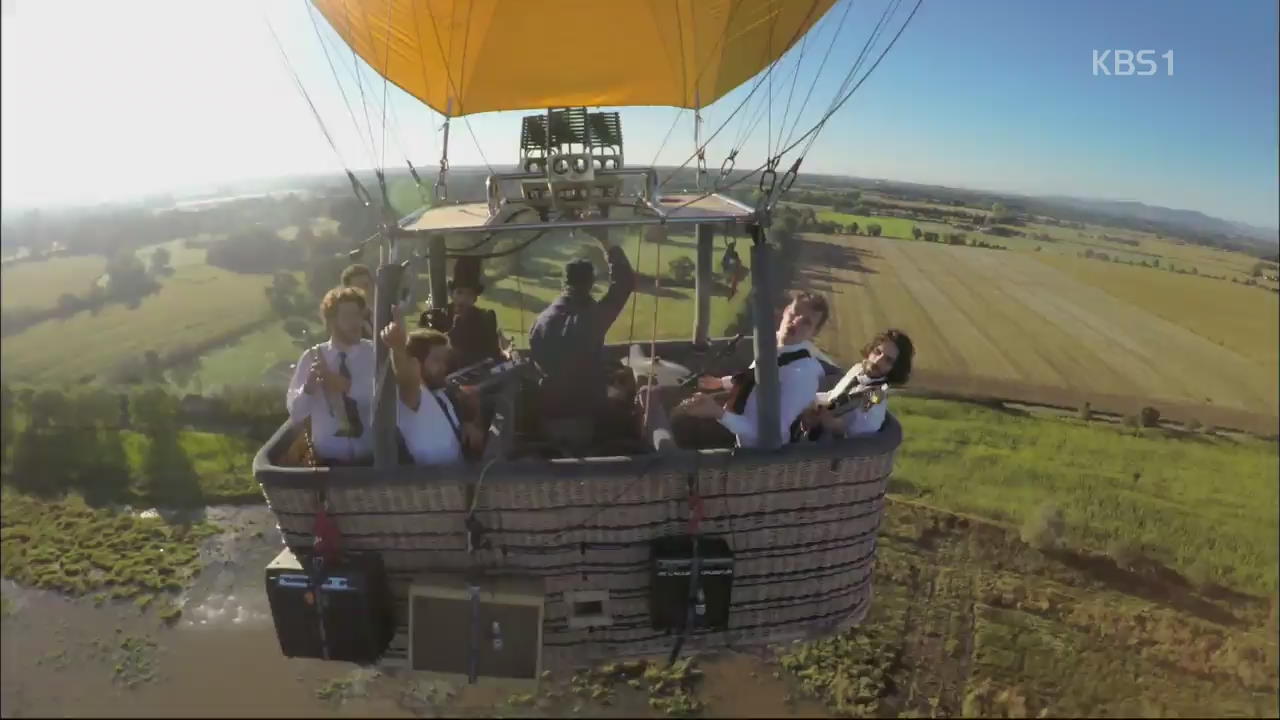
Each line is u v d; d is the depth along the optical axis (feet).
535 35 9.28
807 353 9.38
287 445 9.13
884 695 33.78
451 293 12.63
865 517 8.91
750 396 9.21
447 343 9.00
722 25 9.27
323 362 8.91
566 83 10.00
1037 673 34.71
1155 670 34.71
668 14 9.04
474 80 9.88
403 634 8.68
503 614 8.21
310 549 8.32
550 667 8.96
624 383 12.60
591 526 8.27
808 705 34.40
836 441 8.38
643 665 37.88
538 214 9.75
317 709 33.63
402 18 9.01
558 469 7.87
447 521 8.13
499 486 7.93
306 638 8.20
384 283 7.82
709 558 8.14
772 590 8.89
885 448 8.52
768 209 8.13
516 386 11.25
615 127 9.73
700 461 8.05
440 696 35.22
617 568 8.48
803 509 8.59
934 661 35.37
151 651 36.68
